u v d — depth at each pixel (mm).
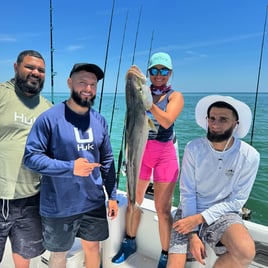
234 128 2072
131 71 2053
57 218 1905
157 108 2186
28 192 2014
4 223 1985
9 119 1930
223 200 2117
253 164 2033
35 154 1759
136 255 2631
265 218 5953
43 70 2039
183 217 2145
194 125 18219
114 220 2486
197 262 2225
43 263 2338
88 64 1798
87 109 1891
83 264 2328
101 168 2162
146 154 2441
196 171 2156
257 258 2010
